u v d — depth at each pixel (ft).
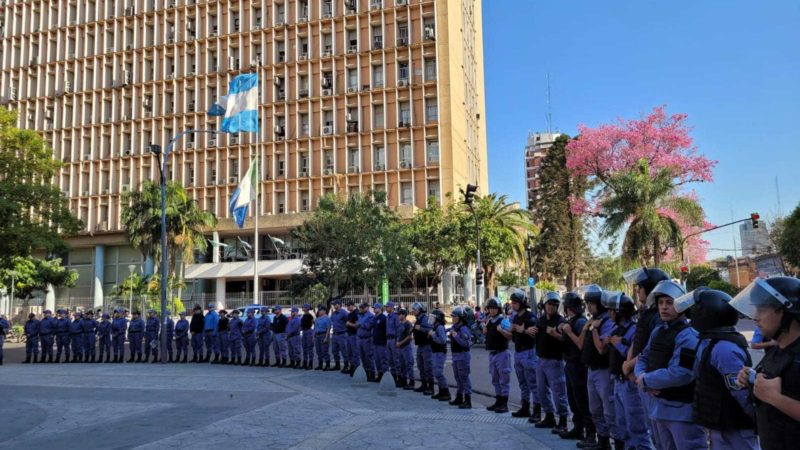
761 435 11.22
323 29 169.17
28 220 102.06
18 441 29.37
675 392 15.80
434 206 127.95
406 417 33.37
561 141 174.09
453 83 161.89
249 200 122.83
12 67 204.74
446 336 40.70
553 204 169.07
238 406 38.19
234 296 151.23
